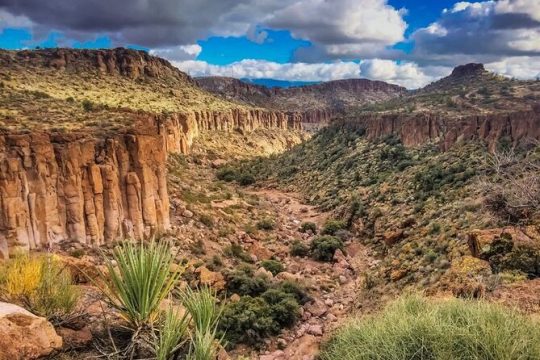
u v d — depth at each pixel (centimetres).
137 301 644
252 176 8931
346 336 849
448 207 3628
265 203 6462
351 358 724
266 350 2091
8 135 2692
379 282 2912
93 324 689
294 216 5919
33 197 2686
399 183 5419
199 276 2708
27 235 2636
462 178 4344
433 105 11944
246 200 6203
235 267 3334
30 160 2728
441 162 5347
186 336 647
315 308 2609
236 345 2119
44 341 573
